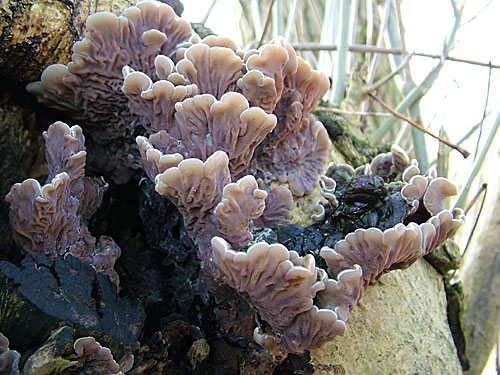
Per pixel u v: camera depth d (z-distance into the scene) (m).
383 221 0.13
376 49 0.27
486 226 0.27
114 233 0.18
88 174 0.17
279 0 0.27
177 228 0.17
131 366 0.12
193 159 0.11
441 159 0.23
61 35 0.14
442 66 0.24
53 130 0.13
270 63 0.13
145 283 0.17
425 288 0.18
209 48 0.13
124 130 0.16
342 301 0.11
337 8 0.29
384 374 0.15
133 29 0.14
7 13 0.13
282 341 0.12
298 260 0.11
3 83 0.15
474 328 0.25
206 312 0.15
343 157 0.21
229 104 0.11
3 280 0.11
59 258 0.13
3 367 0.10
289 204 0.16
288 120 0.15
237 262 0.10
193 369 0.14
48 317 0.11
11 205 0.12
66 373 0.11
